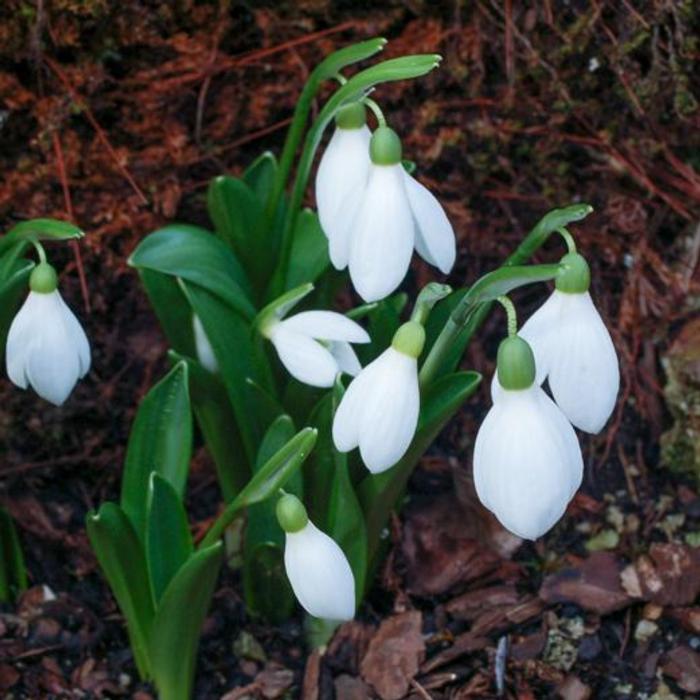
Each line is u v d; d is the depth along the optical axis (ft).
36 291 1.40
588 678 1.63
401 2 1.78
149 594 1.55
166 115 1.77
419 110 1.82
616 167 1.83
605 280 1.85
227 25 1.76
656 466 1.78
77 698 1.63
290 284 1.62
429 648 1.66
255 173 1.66
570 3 1.77
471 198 1.85
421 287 1.85
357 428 1.29
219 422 1.61
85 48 1.73
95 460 1.81
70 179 1.77
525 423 1.23
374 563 1.68
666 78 1.77
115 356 1.82
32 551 1.75
